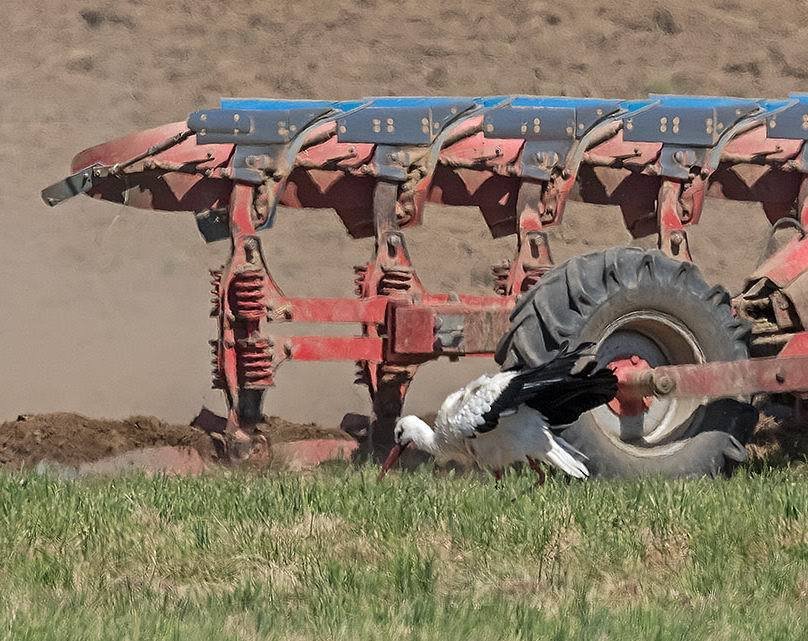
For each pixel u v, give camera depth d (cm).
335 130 4625
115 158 4634
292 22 10044
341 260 8719
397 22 10194
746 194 5059
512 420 3531
